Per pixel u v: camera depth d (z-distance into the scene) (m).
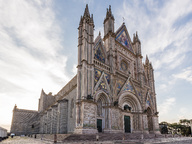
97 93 37.75
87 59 38.47
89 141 26.44
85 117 32.72
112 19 51.28
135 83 52.38
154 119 55.16
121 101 45.59
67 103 49.09
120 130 39.28
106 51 47.00
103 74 40.75
